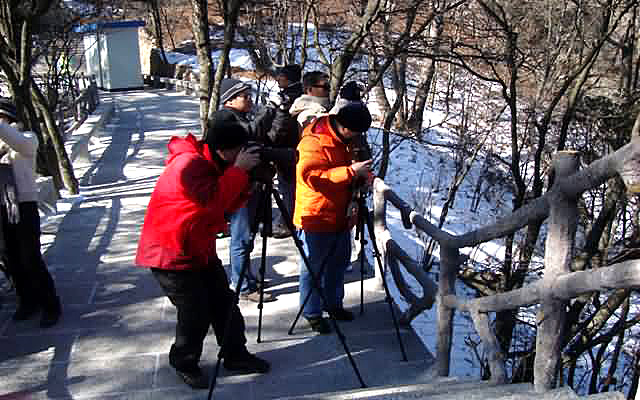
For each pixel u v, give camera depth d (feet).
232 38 23.57
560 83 30.71
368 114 13.28
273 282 17.89
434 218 45.16
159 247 11.55
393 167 51.49
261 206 12.55
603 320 19.75
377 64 28.40
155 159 41.55
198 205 11.17
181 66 93.40
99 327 15.44
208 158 11.28
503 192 44.91
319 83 16.63
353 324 15.30
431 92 53.67
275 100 17.51
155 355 14.08
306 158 13.50
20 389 12.78
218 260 12.92
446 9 24.47
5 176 14.47
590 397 7.34
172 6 100.17
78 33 58.80
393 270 15.81
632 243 20.35
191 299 11.91
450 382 11.73
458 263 12.09
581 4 25.36
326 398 10.86
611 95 28.19
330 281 14.88
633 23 24.50
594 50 22.52
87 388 12.78
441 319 12.39
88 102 56.75
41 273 15.29
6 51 31.12
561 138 23.50
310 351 14.08
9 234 15.14
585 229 24.80
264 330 15.07
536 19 31.07
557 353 8.47
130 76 95.14
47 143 30.45
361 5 31.30
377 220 16.90
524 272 22.59
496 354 10.35
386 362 13.60
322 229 14.01
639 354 20.03
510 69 23.80
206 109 25.03
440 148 54.65
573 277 7.72
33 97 30.48
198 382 12.60
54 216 26.11
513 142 23.99
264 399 12.23
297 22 38.96
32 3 30.01
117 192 31.30
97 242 22.25
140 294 17.39
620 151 7.10
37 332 15.20
